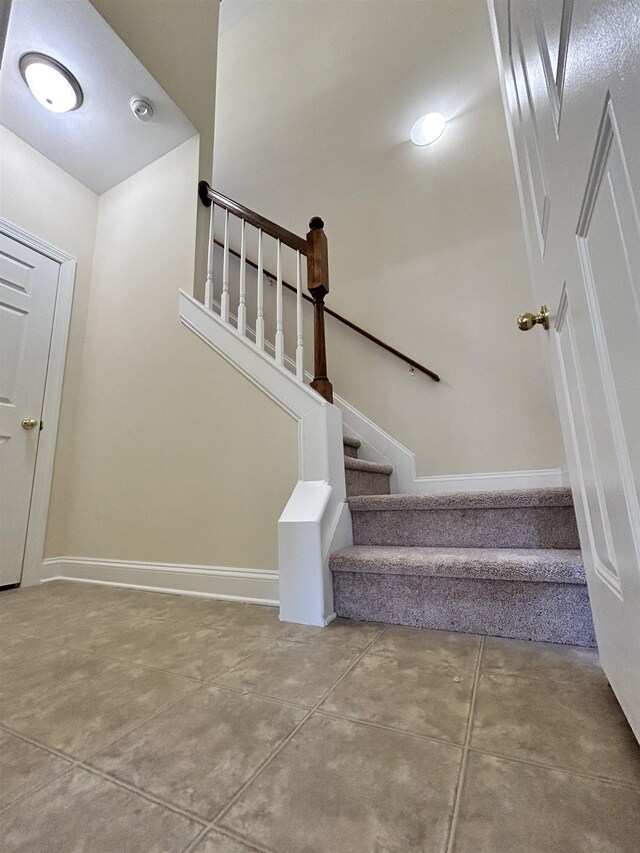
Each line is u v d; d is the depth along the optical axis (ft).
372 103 9.34
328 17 10.36
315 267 5.59
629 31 1.20
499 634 3.60
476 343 7.43
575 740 2.10
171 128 6.97
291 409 5.14
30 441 6.80
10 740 2.22
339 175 9.42
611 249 1.54
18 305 6.89
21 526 6.51
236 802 1.74
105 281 7.74
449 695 2.59
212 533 5.43
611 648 2.28
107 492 6.63
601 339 1.79
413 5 9.29
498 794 1.74
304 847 1.51
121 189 8.02
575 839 1.51
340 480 5.06
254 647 3.49
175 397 6.19
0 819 1.67
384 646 3.43
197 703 2.58
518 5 2.78
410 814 1.65
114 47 5.76
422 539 4.73
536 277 3.46
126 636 3.84
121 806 1.73
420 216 8.38
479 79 8.28
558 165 2.13
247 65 11.48
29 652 3.49
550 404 6.71
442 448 7.38
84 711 2.51
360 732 2.23
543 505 4.21
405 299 8.20
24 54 5.75
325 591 4.15
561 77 1.91
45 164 7.52
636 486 1.59
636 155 1.21
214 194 6.72
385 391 8.05
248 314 9.64
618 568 1.97
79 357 7.66
